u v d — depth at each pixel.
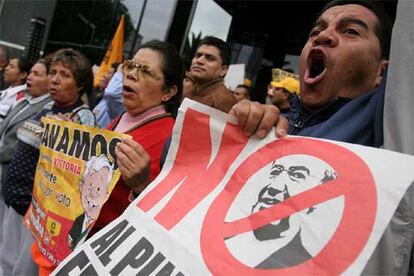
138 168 1.32
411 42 0.87
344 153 0.85
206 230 0.95
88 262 1.08
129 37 6.79
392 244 0.78
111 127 1.90
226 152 1.08
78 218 1.54
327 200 0.81
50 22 8.73
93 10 7.89
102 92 3.92
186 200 1.05
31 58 8.59
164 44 1.84
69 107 2.40
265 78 5.48
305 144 0.93
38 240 1.76
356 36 1.04
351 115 1.01
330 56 1.04
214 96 2.10
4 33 9.52
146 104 1.76
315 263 0.76
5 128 3.08
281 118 1.04
